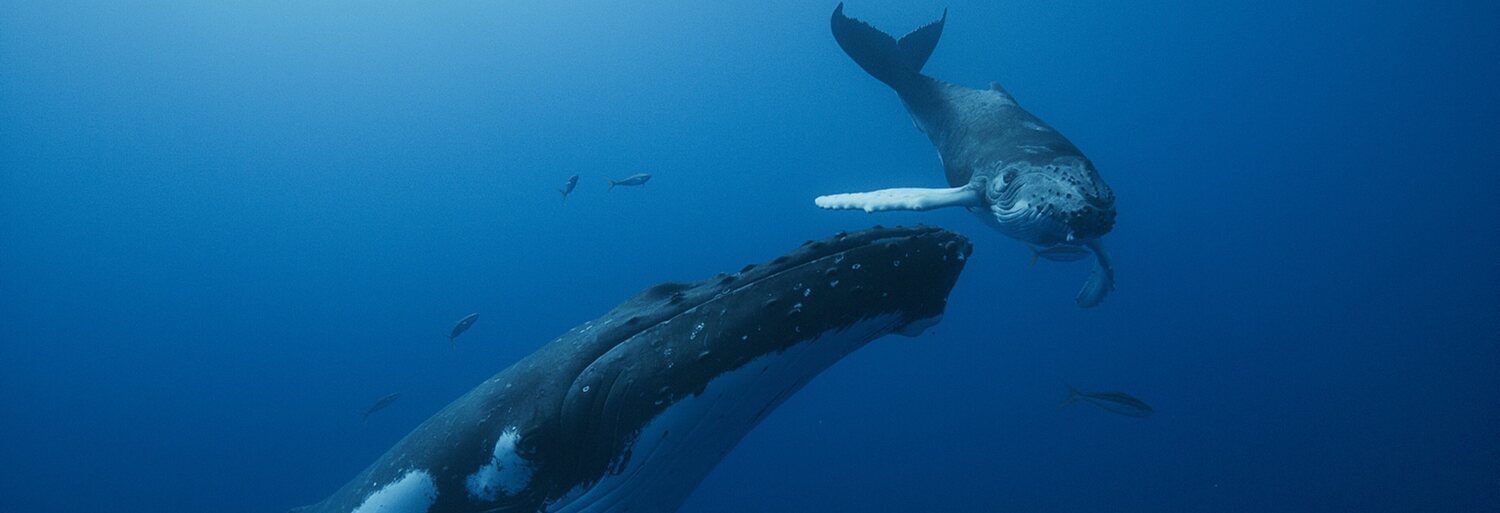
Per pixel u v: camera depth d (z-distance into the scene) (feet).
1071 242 19.27
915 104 26.68
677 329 8.82
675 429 8.73
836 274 8.70
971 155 22.56
